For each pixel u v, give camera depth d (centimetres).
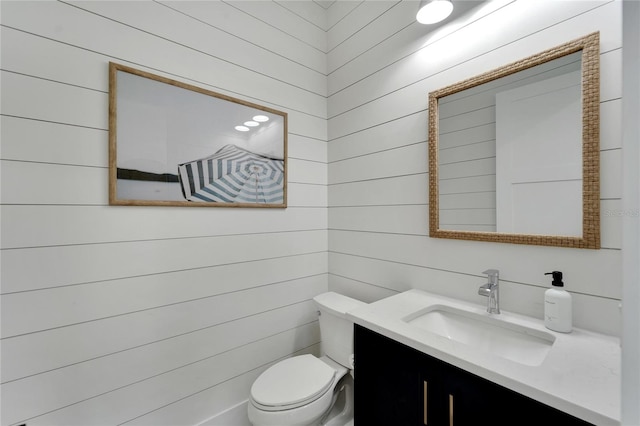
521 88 112
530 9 110
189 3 147
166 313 141
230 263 163
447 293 140
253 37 172
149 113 133
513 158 115
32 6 108
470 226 129
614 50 91
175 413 144
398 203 163
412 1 155
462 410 84
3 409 103
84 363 119
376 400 111
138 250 132
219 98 156
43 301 110
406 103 158
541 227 107
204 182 151
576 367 75
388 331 103
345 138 197
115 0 125
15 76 105
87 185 119
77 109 117
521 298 114
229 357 163
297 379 137
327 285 212
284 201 187
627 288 38
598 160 93
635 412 37
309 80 201
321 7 210
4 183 103
